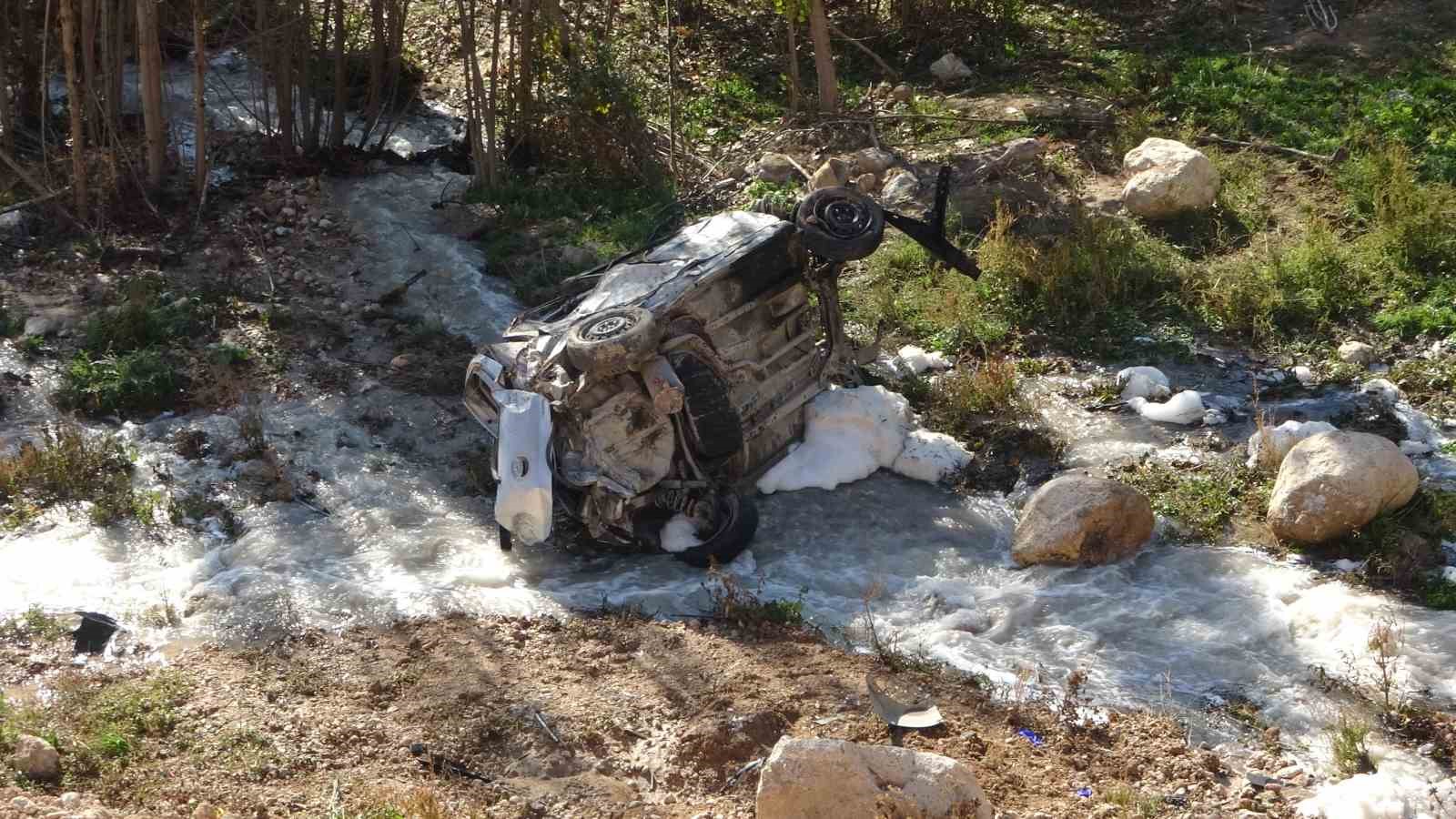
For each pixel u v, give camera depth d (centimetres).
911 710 680
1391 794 594
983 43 1789
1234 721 687
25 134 1469
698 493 845
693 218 1359
